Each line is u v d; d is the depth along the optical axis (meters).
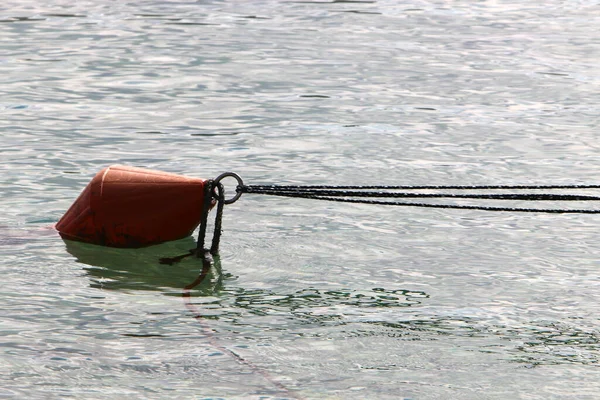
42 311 18.28
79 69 42.38
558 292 19.89
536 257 22.02
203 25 53.09
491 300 19.42
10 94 37.69
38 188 26.22
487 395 15.36
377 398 15.20
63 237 22.62
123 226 22.05
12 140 31.20
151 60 44.41
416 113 35.84
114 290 19.55
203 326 17.83
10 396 14.96
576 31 52.53
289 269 20.94
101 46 47.28
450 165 29.27
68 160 29.11
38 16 55.12
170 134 32.56
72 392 15.16
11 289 19.36
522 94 38.94
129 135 32.28
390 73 42.47
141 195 22.06
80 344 16.88
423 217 24.73
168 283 20.02
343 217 24.56
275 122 34.31
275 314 18.47
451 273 20.91
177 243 22.47
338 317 18.38
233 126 33.69
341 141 31.86
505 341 17.41
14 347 16.66
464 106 36.97
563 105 37.19
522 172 28.64
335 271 20.86
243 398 15.10
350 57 45.59
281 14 57.00
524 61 45.06
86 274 20.39
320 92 38.94
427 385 15.66
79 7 58.47
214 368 16.08
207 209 21.73
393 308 18.89
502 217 24.89
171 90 39.03
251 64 43.94
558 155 30.50
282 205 25.39
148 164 28.94
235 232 23.27
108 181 22.33
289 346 17.02
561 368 16.33
